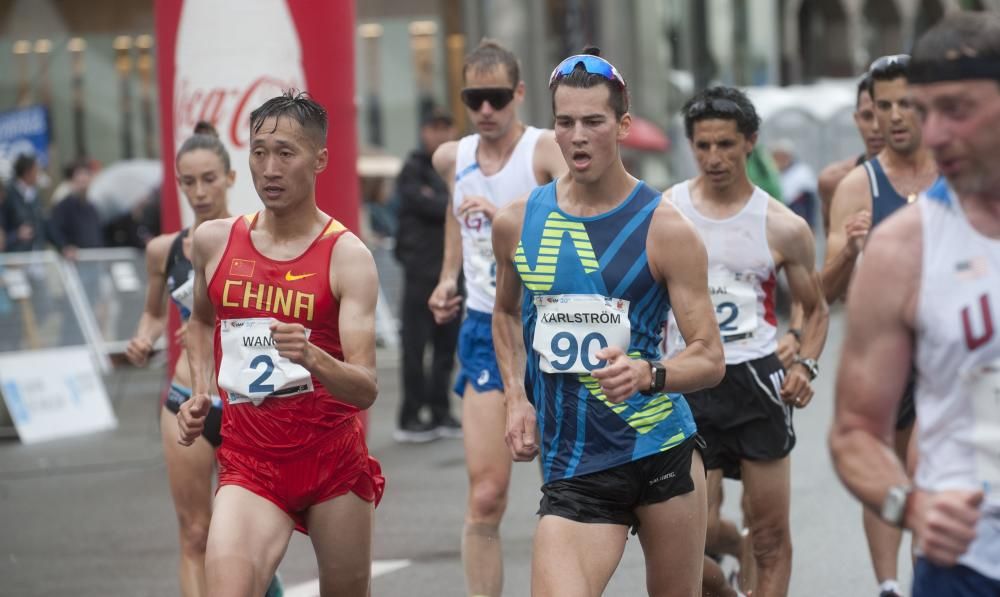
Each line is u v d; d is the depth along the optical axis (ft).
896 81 56.24
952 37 28.45
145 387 150.92
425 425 111.75
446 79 227.81
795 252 56.24
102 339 137.39
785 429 56.34
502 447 58.85
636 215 41.83
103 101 230.27
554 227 42.50
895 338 29.96
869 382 30.19
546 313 42.68
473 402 59.93
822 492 86.28
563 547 41.29
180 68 98.58
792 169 179.83
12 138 188.75
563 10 225.56
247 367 44.29
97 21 228.84
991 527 29.43
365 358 43.32
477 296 61.67
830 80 367.04
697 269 41.50
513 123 63.62
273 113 43.39
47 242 159.33
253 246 44.68
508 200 63.31
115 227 180.14
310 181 43.91
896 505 29.94
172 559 76.13
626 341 42.01
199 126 60.95
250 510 43.78
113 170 188.75
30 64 230.48
